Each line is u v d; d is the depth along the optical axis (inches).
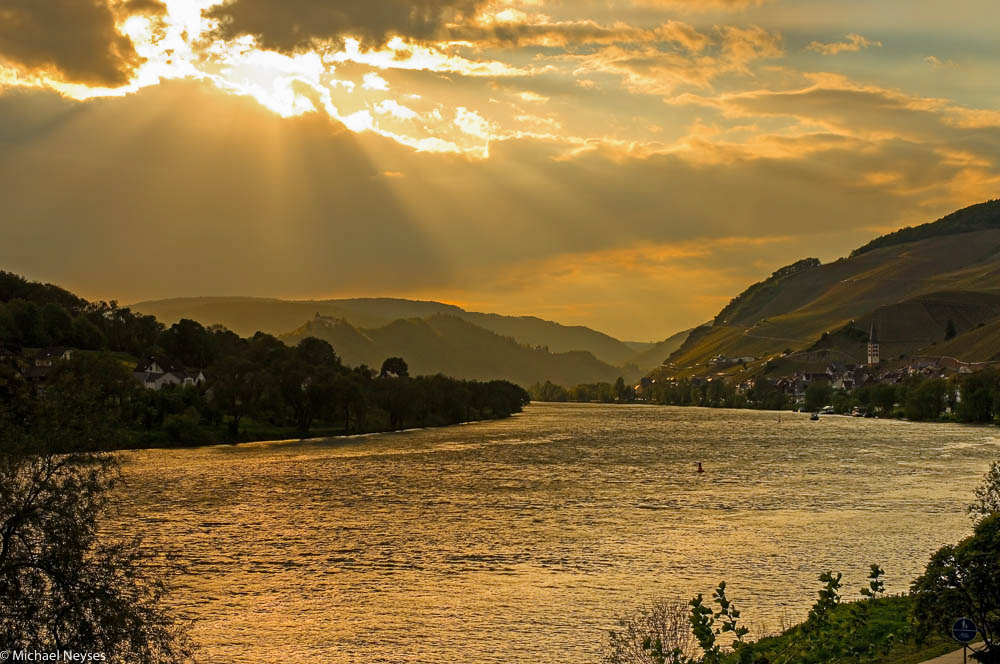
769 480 4992.6
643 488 4655.5
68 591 1504.7
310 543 3154.5
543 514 3791.8
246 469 5511.8
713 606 2329.0
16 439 1539.1
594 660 1941.4
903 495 4325.8
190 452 6707.7
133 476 5118.1
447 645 2050.9
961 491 4456.2
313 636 2119.8
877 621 1936.5
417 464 5880.9
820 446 7465.6
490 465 5846.5
